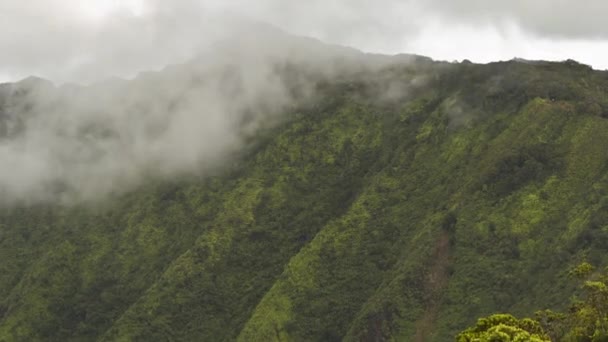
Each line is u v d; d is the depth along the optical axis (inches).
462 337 2999.5
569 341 3038.9
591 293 3083.2
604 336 2913.4
